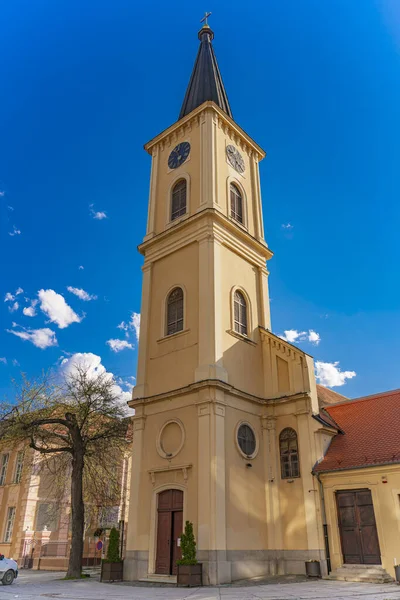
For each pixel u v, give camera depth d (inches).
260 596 545.3
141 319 1039.6
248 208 1167.0
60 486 1395.2
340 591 589.6
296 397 910.4
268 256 1144.2
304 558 803.4
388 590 597.3
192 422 844.6
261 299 1077.1
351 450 854.5
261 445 907.4
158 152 1243.8
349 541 786.8
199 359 884.6
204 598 534.3
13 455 1574.8
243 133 1225.4
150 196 1194.0
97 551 1413.6
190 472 810.2
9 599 547.5
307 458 860.6
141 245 1111.6
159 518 834.2
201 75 1352.1
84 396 1088.2
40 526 1440.7
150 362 983.6
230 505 788.0
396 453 783.7
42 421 994.1
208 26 1493.6
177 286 1002.7
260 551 815.1
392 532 739.4
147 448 902.4
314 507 821.2
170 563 785.6
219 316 922.1
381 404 954.7
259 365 995.3
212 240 982.4
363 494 794.8
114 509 1449.3
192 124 1182.9
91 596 574.6
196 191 1080.8
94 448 1115.3
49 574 1101.1
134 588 690.2
